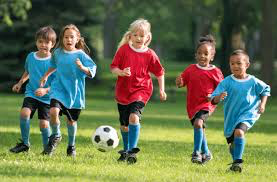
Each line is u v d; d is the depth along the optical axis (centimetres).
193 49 18212
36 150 2953
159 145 3538
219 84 2536
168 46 19225
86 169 2297
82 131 4316
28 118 2753
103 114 6247
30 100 2784
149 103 9031
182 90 11794
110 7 14212
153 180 2114
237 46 10175
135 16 15400
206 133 4559
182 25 16900
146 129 4728
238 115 2506
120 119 2711
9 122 4925
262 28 10150
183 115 6569
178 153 3141
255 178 2300
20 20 9988
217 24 11250
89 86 11869
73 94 2673
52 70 2733
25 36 10125
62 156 2688
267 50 10119
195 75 2747
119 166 2438
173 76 14000
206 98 2736
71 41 2667
